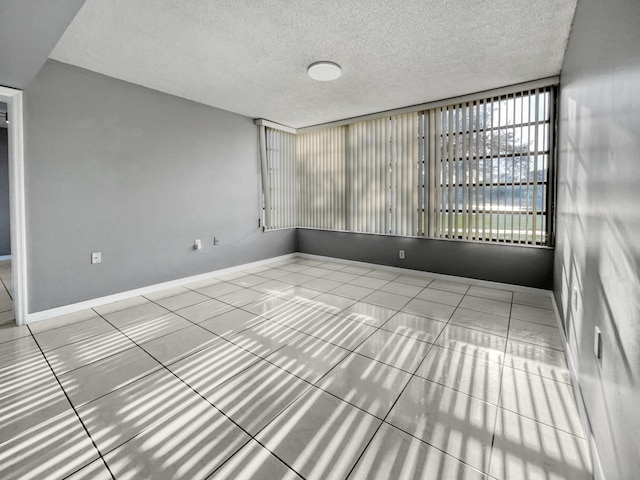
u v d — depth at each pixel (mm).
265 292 3902
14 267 2854
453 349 2424
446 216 4215
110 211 3459
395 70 3191
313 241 5891
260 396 1878
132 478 1330
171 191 4027
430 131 4254
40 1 1573
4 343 2529
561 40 2594
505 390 1914
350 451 1469
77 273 3242
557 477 1316
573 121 2295
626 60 1081
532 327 2809
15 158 2795
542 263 3629
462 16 2275
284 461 1417
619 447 1053
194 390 1938
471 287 4035
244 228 5047
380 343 2535
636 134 963
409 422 1650
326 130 5430
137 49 2768
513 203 3691
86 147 3240
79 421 1667
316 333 2730
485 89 3711
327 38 2578
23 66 2338
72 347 2471
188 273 4305
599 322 1376
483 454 1441
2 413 1724
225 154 4668
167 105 3910
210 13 2230
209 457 1440
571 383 1977
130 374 2105
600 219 1418
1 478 1325
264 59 2957
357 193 5090
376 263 5105
